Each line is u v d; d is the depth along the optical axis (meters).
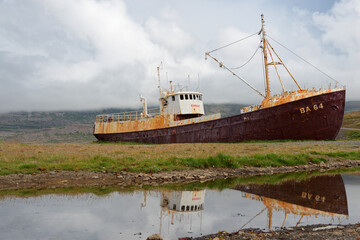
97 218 10.99
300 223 10.54
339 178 20.25
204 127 51.41
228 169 22.83
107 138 73.12
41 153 27.28
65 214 11.41
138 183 17.81
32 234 9.18
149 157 25.19
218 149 33.38
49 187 16.25
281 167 24.52
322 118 42.25
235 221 10.81
